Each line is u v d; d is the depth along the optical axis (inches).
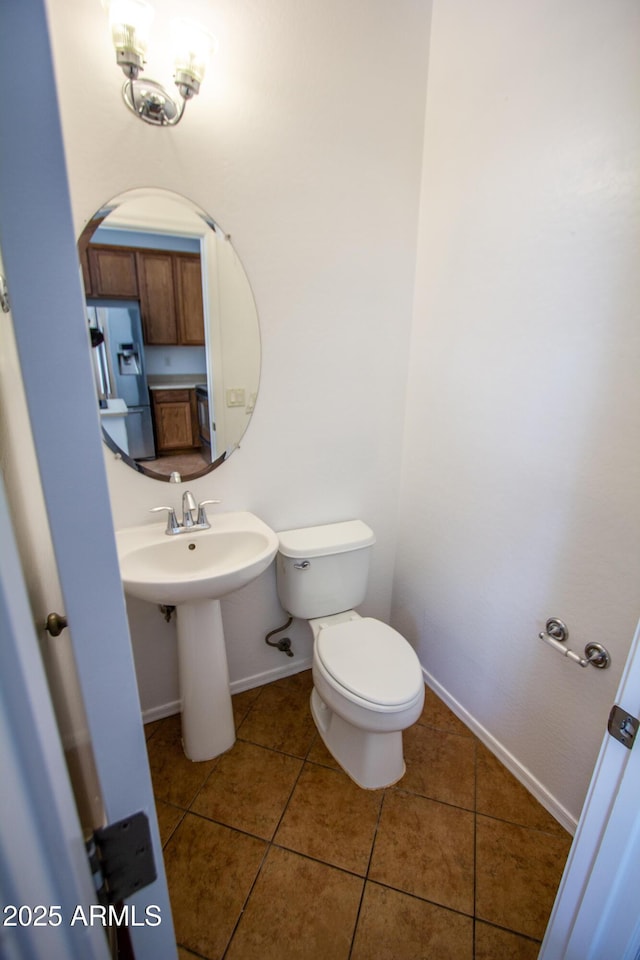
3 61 9.5
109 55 43.1
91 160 45.4
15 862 12.3
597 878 26.5
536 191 47.0
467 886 46.1
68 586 13.0
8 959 12.1
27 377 11.3
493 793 56.2
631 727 23.2
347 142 57.2
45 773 12.6
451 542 66.3
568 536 48.0
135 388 53.9
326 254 60.2
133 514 57.4
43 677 12.7
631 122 37.7
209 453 60.1
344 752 58.5
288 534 67.6
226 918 43.1
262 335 59.2
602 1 38.4
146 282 51.3
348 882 46.2
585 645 47.4
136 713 15.0
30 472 13.4
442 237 61.2
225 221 53.1
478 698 64.2
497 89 50.1
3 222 10.4
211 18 46.2
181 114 47.4
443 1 55.9
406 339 70.1
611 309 41.3
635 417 40.4
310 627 71.1
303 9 50.3
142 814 16.1
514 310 51.5
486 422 57.4
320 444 68.0
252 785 56.7
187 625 55.2
